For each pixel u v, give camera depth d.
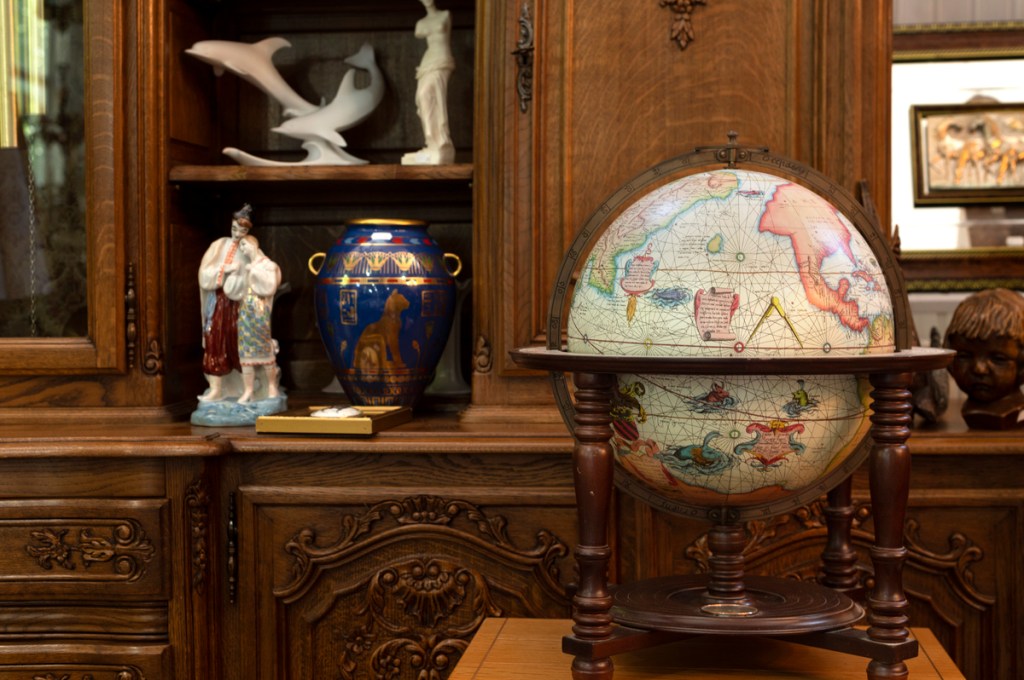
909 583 2.38
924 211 3.05
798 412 1.59
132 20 2.64
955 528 2.37
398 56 3.14
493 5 2.59
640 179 1.79
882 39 2.54
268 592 2.45
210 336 2.63
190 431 2.52
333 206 3.14
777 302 1.58
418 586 2.43
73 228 2.65
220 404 2.62
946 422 2.57
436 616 2.43
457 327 2.98
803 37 2.55
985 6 3.04
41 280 2.66
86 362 2.64
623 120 2.58
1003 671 2.36
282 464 2.44
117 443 2.40
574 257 1.81
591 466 1.65
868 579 2.36
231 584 2.44
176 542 2.40
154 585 2.40
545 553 2.40
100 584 2.41
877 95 2.54
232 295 2.62
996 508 2.36
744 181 1.69
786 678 1.72
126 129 2.65
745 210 1.63
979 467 2.36
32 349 2.64
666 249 1.62
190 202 2.89
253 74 2.87
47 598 2.43
